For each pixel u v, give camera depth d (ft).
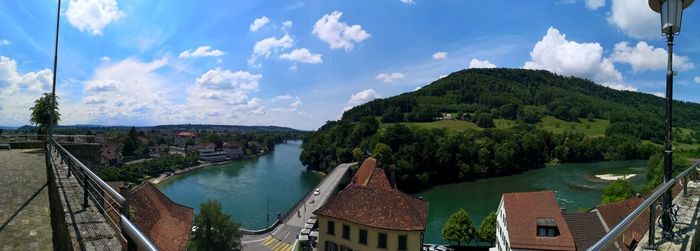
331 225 108.17
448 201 257.55
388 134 348.38
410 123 597.93
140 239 11.68
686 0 20.63
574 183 301.02
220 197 297.12
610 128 538.88
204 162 528.22
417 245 97.30
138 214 78.38
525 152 403.75
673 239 21.20
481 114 599.98
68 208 29.71
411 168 314.55
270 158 610.24
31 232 33.76
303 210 222.48
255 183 362.53
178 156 495.82
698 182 37.06
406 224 98.22
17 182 54.60
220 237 125.49
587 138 471.21
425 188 318.04
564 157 448.24
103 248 20.59
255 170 460.55
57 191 36.32
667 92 21.71
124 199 16.98
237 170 460.96
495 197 267.59
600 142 476.54
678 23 20.72
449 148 348.18
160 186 348.59
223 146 602.85
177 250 78.02
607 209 106.22
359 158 363.35
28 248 29.96
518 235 101.19
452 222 154.30
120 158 426.51
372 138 387.14
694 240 21.30
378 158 171.94
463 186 321.32
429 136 351.46
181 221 91.81
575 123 636.48
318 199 242.78
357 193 110.42
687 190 32.83
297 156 644.27
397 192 107.34
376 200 106.11
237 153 598.75
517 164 386.93
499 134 447.01
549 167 414.21
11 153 93.97
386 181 147.33
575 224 102.32
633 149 458.91
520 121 612.29
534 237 99.60
